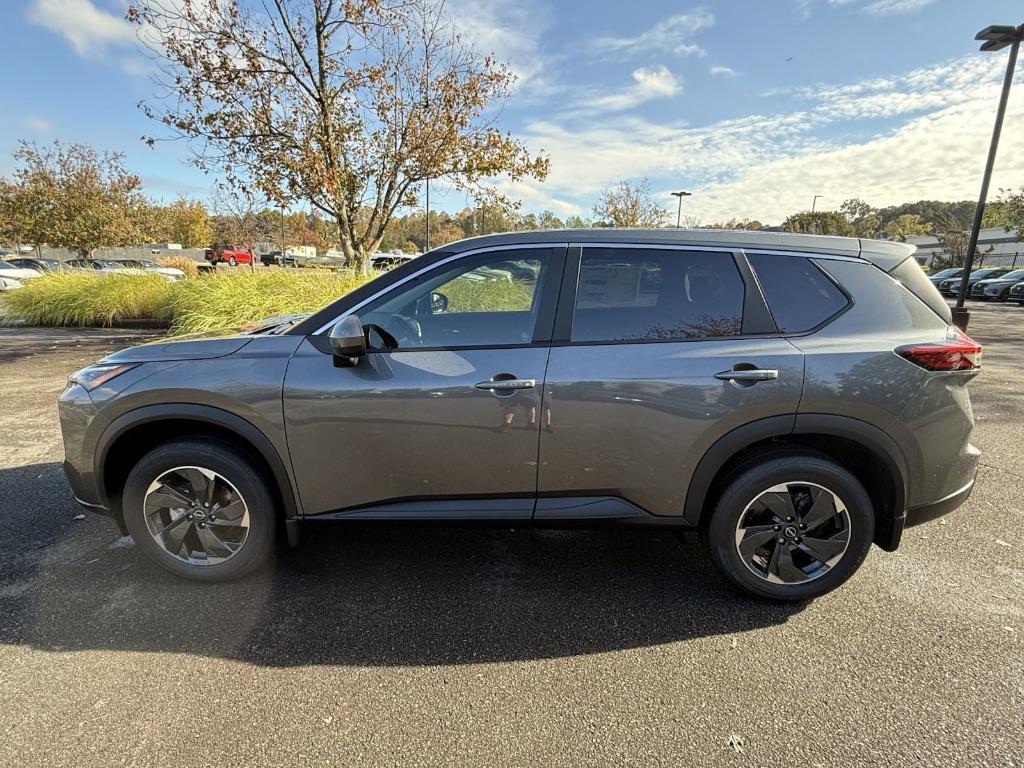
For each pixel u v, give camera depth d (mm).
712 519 2553
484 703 2033
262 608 2572
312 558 3008
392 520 2580
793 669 2211
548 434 2449
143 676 2145
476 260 2615
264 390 2482
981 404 6340
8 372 7586
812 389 2381
